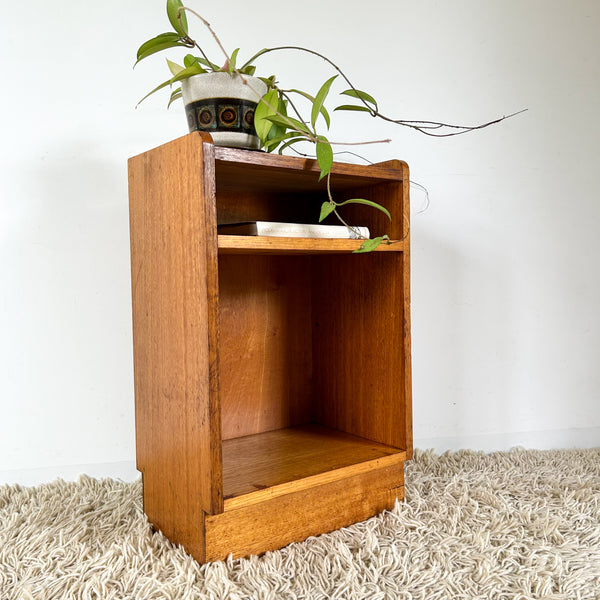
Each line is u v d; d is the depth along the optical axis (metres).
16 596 0.85
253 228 0.93
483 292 1.58
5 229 1.26
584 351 1.64
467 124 1.55
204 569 0.90
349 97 1.46
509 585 0.88
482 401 1.60
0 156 1.25
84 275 1.32
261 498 0.92
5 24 1.24
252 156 0.91
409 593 0.84
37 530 1.05
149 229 1.01
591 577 0.89
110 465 1.36
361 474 1.10
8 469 1.30
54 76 1.27
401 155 1.51
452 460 1.46
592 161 1.64
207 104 0.93
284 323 1.36
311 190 1.23
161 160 0.95
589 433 1.65
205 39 1.35
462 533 1.03
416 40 1.50
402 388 1.13
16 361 1.29
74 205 1.30
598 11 1.62
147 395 1.06
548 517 1.10
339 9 1.45
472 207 1.56
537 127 1.59
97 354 1.34
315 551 0.97
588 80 1.62
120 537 1.02
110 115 1.32
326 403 1.36
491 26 1.55
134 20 1.32
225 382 1.27
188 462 0.93
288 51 1.42
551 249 1.62
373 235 1.18
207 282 0.84
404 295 1.12
